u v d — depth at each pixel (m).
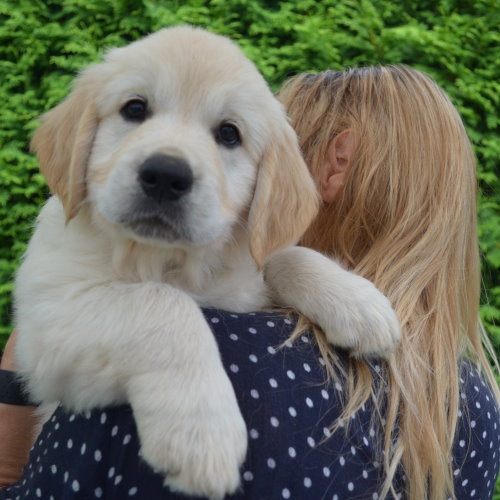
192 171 0.77
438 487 0.73
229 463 0.67
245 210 0.85
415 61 1.47
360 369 0.74
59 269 0.77
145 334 0.71
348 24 1.46
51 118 0.86
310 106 0.93
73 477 0.69
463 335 0.85
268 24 1.49
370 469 0.71
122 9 1.50
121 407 0.71
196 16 1.45
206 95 0.82
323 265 0.82
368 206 0.87
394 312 0.78
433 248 0.83
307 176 0.87
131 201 0.77
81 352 0.72
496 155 1.41
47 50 1.50
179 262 0.82
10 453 0.82
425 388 0.76
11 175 1.41
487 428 0.79
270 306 0.85
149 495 0.68
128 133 0.81
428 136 0.86
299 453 0.69
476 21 1.50
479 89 1.44
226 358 0.71
